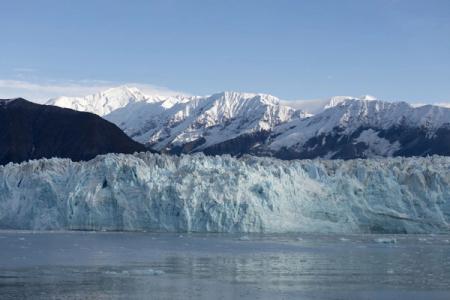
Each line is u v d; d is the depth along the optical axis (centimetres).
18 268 11744
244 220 19375
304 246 16338
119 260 13088
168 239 17838
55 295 9188
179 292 9450
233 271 11600
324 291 9644
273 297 9162
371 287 10031
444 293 9612
